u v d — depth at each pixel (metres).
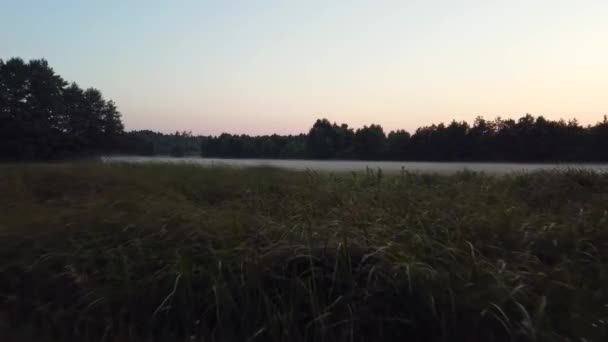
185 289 3.05
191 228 3.93
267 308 2.85
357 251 3.17
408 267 2.80
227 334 2.84
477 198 5.61
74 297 3.34
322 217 4.51
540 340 2.43
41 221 4.36
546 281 2.97
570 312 2.68
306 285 2.95
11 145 37.94
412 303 2.76
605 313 2.73
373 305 2.78
